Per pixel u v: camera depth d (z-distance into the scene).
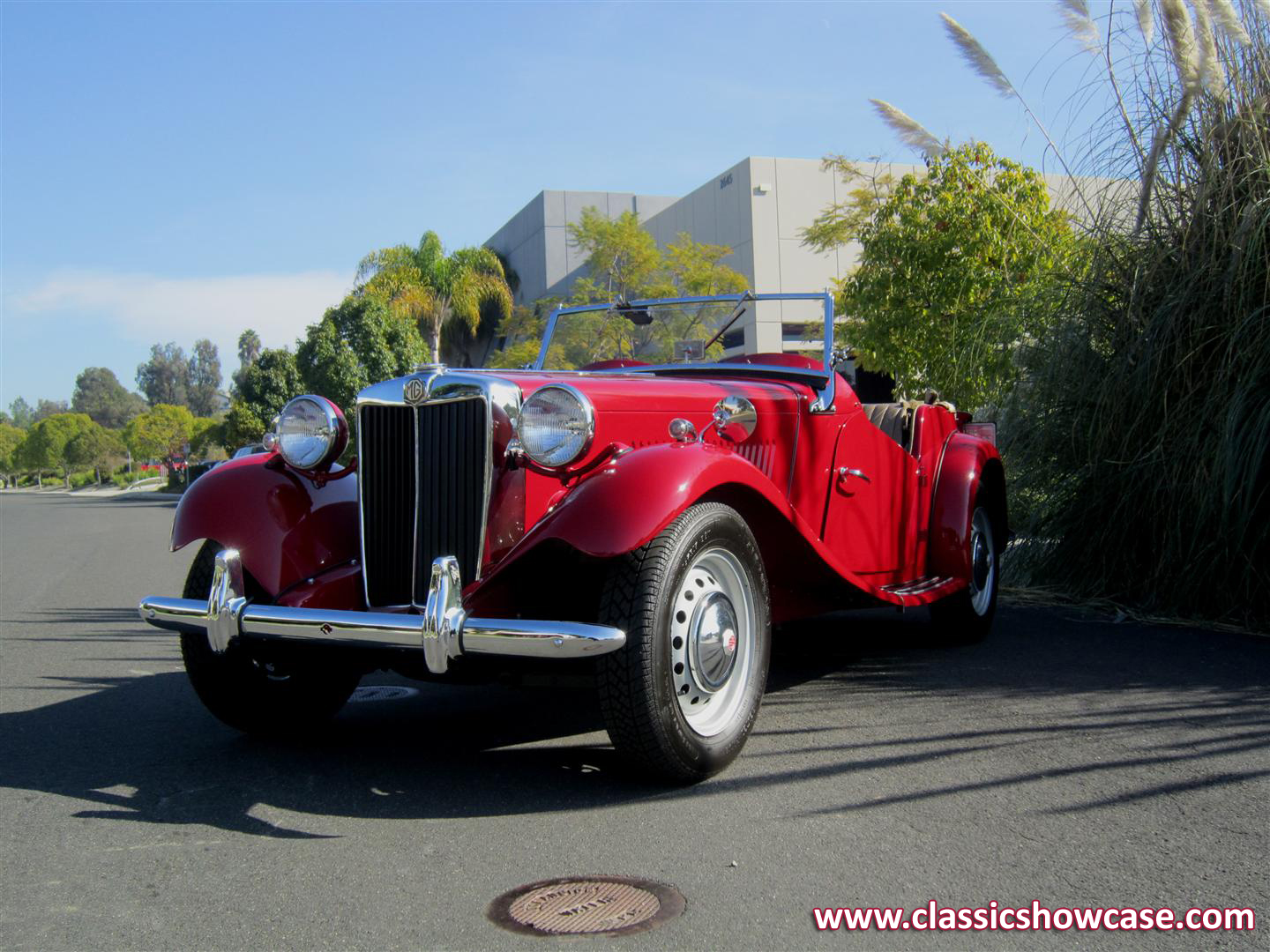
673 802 2.76
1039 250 7.68
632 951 1.94
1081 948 1.93
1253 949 1.91
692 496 2.80
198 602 3.05
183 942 2.02
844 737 3.32
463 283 28.42
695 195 30.41
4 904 2.21
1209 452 5.21
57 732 3.63
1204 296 5.38
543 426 2.92
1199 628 5.16
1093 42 6.18
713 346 4.64
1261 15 5.73
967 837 2.46
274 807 2.80
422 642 2.66
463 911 2.13
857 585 3.67
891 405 4.84
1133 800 2.68
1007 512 5.65
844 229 19.50
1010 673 4.20
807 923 2.04
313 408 3.43
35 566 10.69
